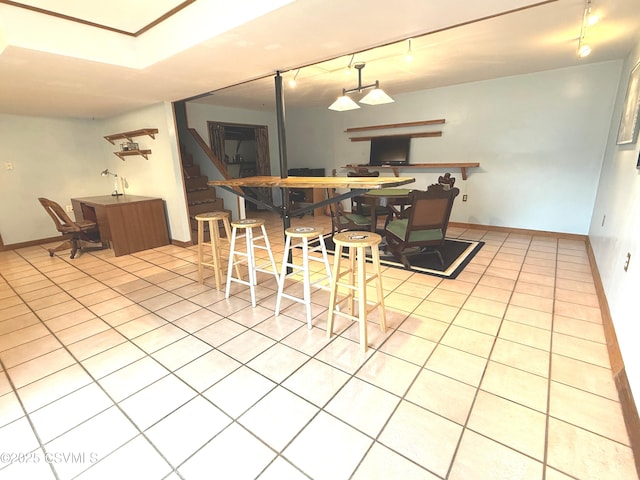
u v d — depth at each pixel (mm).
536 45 3137
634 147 2471
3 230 4781
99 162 5609
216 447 1418
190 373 1908
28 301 2967
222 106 6277
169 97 3904
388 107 5770
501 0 1699
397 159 5789
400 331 2287
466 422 1510
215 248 3033
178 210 4594
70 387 1819
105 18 2242
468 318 2438
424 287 3020
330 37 2158
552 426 1476
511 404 1607
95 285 3320
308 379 1826
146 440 1463
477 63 3750
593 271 3227
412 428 1485
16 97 3547
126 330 2410
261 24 1914
